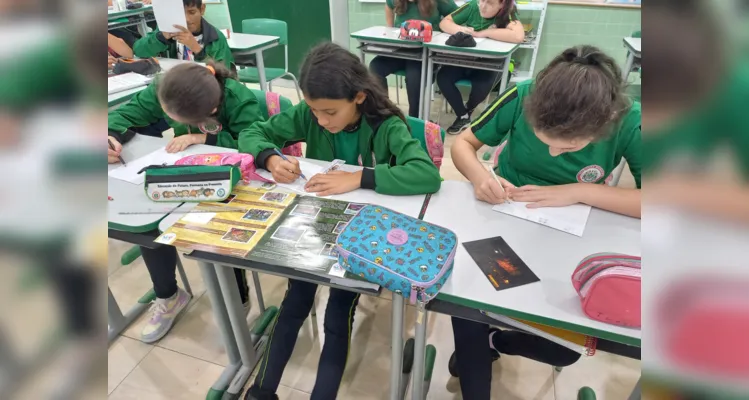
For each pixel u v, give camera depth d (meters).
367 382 1.41
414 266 0.78
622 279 0.67
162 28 2.39
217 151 1.36
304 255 0.88
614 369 1.46
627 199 1.02
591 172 1.17
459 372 1.10
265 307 1.69
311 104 1.12
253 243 0.92
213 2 4.53
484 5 3.09
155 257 1.47
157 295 1.58
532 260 0.88
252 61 3.04
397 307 0.95
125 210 1.03
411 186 1.11
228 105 1.54
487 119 1.28
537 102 0.91
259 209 1.04
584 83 0.85
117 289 1.80
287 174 1.16
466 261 0.87
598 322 0.73
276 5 4.14
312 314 1.64
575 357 1.15
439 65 3.20
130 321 1.63
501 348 1.25
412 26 2.95
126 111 1.52
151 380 1.43
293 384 1.40
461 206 1.07
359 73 1.18
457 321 1.12
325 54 1.15
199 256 0.95
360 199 1.10
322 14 4.07
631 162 1.08
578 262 0.87
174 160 1.29
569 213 1.03
